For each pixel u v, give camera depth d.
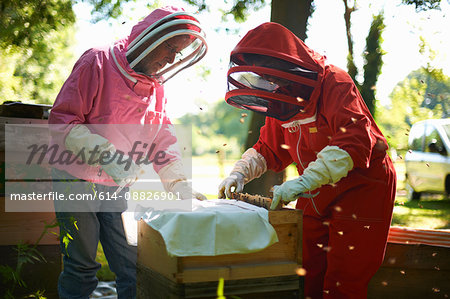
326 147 2.26
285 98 2.28
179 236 1.87
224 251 1.91
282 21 4.28
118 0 5.94
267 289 1.98
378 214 2.39
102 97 2.52
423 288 2.87
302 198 2.65
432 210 7.65
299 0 4.26
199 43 2.60
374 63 6.71
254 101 2.44
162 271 2.02
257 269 1.96
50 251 3.01
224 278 1.92
